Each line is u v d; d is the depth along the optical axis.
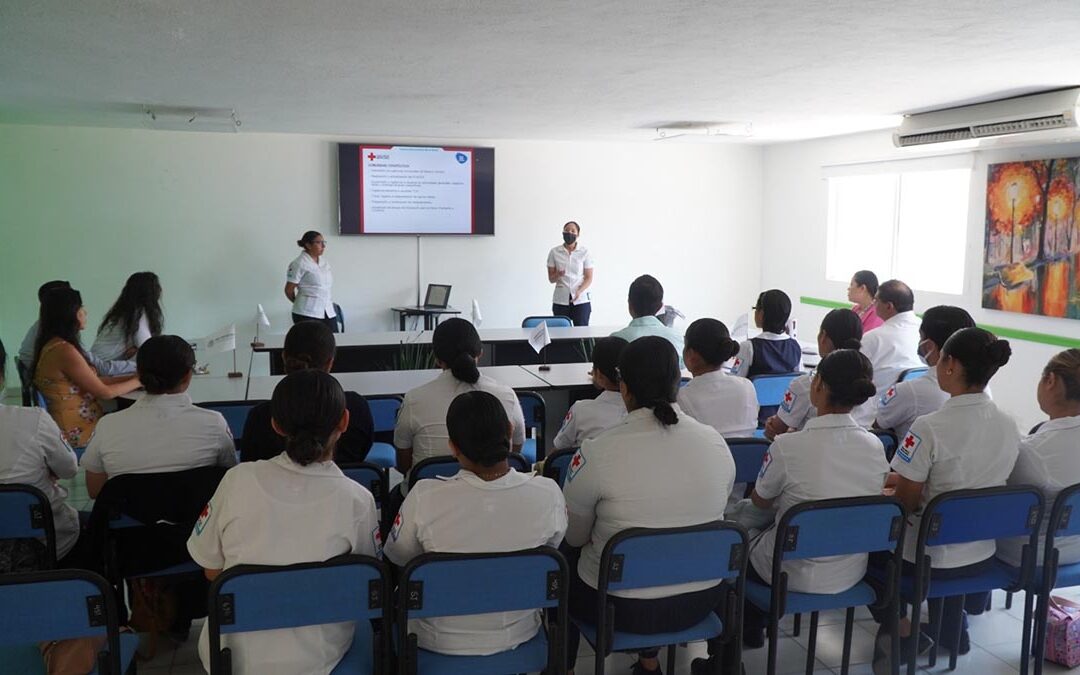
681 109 5.83
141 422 2.33
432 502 1.82
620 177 8.76
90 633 1.70
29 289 7.30
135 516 2.29
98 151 7.30
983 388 2.36
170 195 7.54
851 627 2.46
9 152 7.09
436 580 1.76
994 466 2.32
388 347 5.75
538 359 6.18
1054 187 5.74
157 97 5.27
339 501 1.77
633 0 2.88
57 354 3.62
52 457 2.40
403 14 3.10
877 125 6.88
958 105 5.58
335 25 3.27
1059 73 4.32
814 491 2.22
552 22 3.21
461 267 8.41
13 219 7.18
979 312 6.52
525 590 1.82
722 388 2.89
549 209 8.59
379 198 8.00
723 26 3.26
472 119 6.45
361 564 1.73
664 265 9.05
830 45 3.63
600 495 2.03
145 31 3.39
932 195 7.26
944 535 2.21
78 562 2.40
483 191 8.28
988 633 2.91
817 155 8.34
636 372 2.06
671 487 2.00
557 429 4.39
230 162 7.64
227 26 3.29
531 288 8.64
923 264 7.41
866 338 4.00
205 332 7.78
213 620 1.68
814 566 2.23
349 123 6.73
